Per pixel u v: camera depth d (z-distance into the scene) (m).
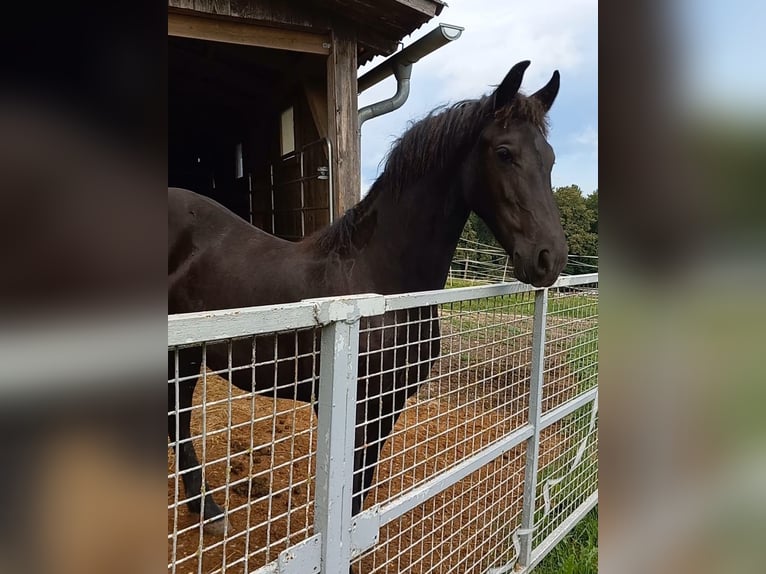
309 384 1.62
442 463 2.47
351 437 0.99
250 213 5.97
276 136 5.22
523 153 1.56
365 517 1.05
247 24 3.28
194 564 1.71
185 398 1.99
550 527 2.15
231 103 5.71
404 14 3.47
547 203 1.55
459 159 1.68
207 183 7.29
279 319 0.84
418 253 1.71
